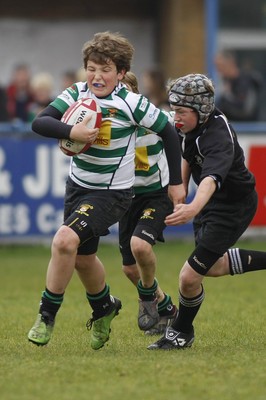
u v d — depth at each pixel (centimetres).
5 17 5759
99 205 1877
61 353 1927
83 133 1825
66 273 1859
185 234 4353
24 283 3344
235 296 3020
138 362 1791
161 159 2270
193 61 5453
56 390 1580
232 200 1934
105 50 1852
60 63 5841
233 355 1873
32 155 4066
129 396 1540
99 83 1866
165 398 1527
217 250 1920
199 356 1861
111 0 5834
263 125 4909
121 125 1877
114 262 3834
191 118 1886
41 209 4094
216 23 5397
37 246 4181
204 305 2797
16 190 4069
